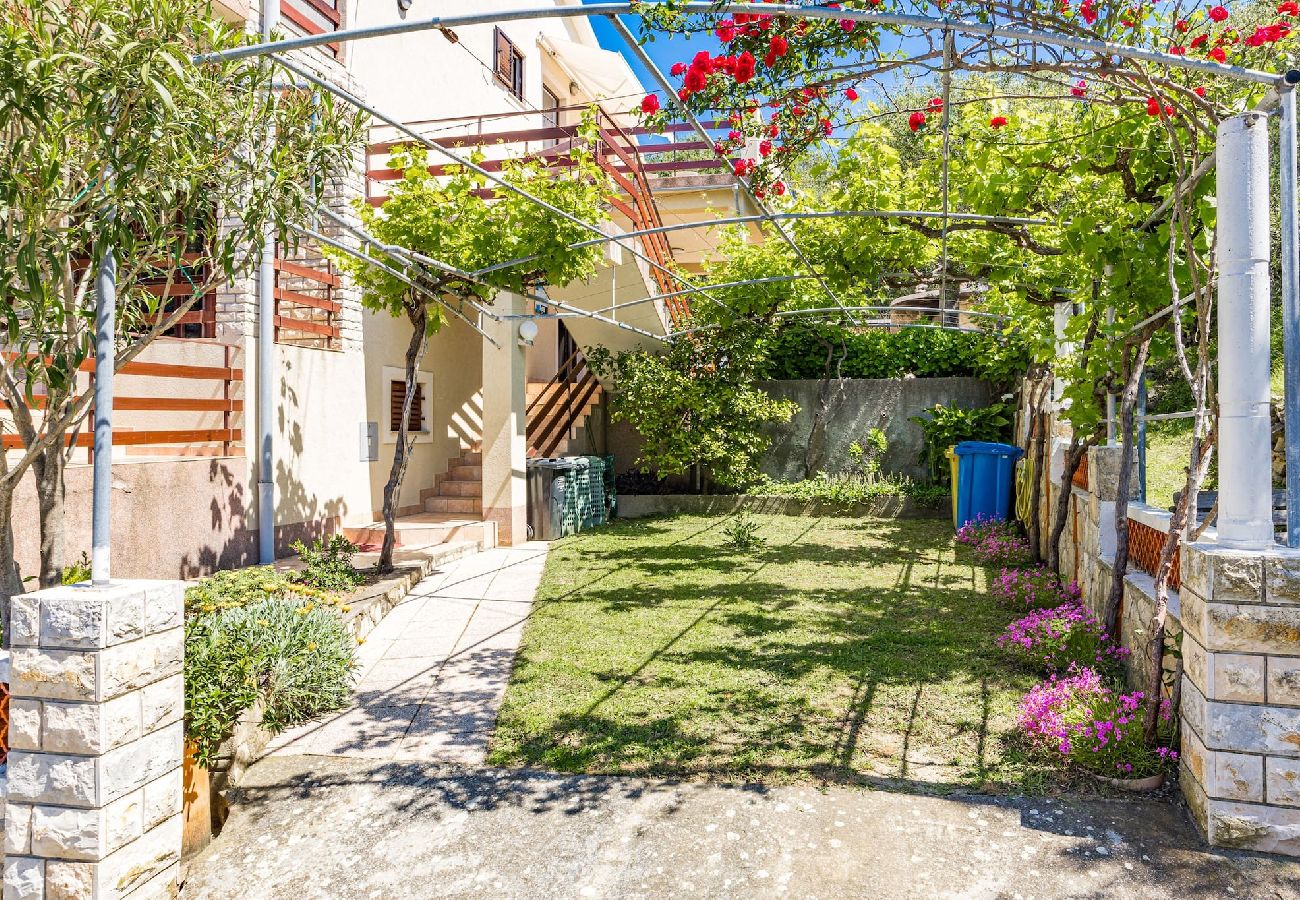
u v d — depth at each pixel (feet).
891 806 10.73
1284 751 9.46
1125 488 15.51
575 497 35.12
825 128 13.25
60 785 8.48
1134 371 15.61
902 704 14.10
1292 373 9.85
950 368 40.86
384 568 23.93
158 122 8.75
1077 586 20.40
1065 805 10.68
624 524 37.01
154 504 19.56
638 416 38.88
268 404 22.89
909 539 31.68
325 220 26.55
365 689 15.71
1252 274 9.93
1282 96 9.73
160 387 22.54
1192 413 12.56
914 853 9.69
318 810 11.10
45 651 8.48
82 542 17.48
